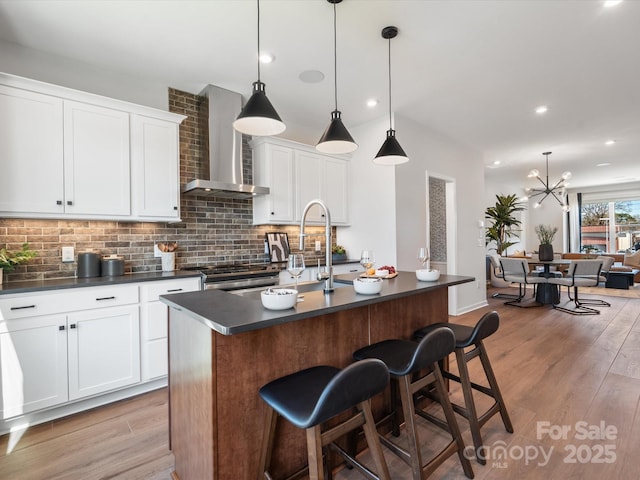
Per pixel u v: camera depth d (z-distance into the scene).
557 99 3.62
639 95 3.53
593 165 6.99
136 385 2.52
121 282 2.42
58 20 2.23
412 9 2.17
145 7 2.12
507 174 8.07
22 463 1.74
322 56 2.73
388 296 1.72
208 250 3.49
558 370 2.85
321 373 1.46
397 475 1.65
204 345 1.30
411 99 3.60
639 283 7.56
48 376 2.12
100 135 2.58
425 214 4.44
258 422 1.38
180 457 1.56
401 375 1.47
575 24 2.34
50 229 2.61
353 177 4.52
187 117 3.36
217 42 2.52
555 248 10.38
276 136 4.13
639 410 2.19
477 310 5.18
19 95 2.26
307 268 3.89
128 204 2.72
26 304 2.05
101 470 1.69
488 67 2.93
